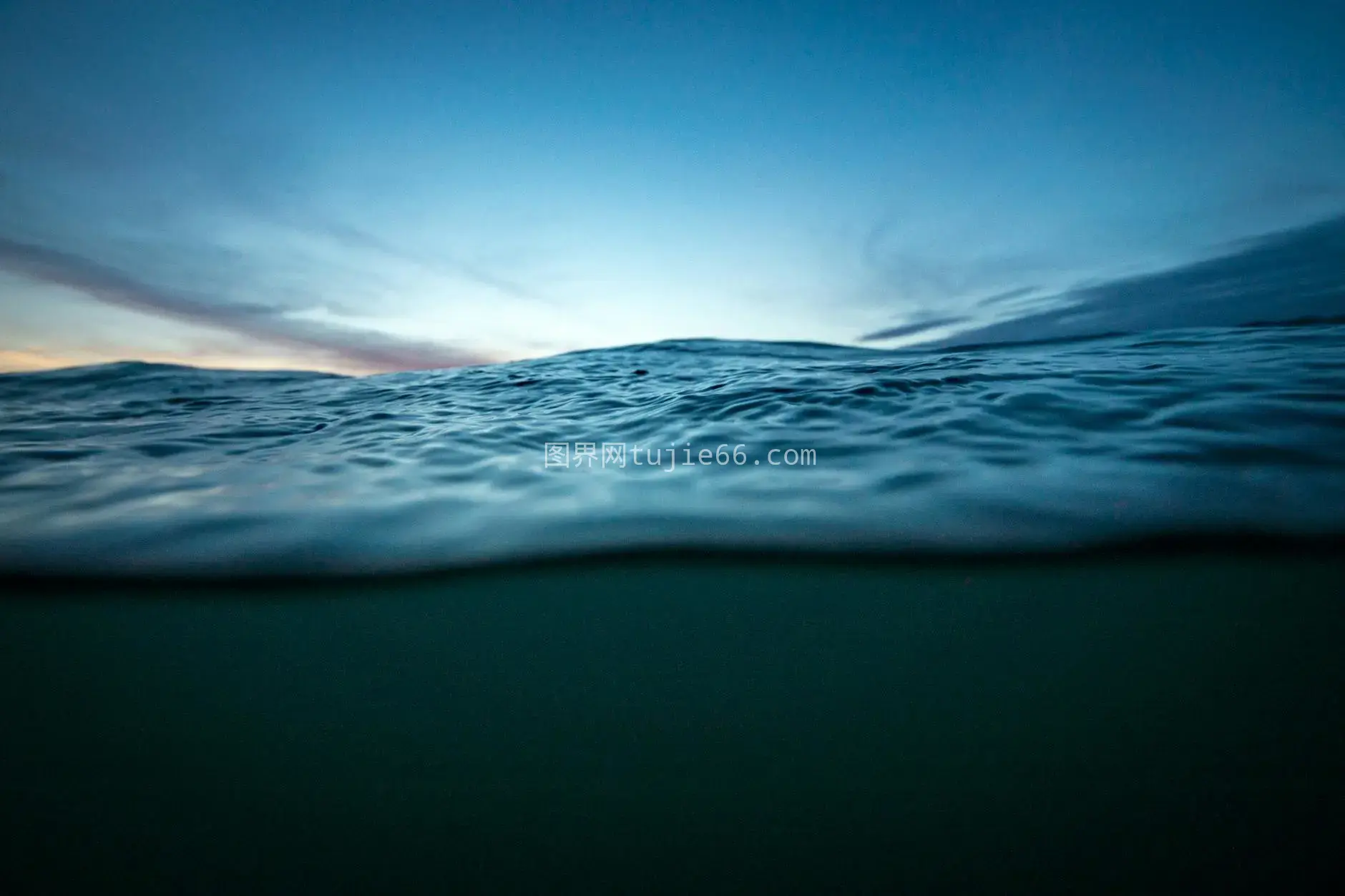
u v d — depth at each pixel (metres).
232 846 0.85
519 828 0.88
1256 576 1.68
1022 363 5.41
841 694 1.21
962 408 3.69
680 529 2.20
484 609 1.66
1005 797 0.91
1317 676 1.20
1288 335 6.56
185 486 2.82
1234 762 0.96
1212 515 2.09
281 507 2.50
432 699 1.23
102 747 1.08
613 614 1.61
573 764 1.02
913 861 0.80
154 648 1.45
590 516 2.34
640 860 0.81
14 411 6.48
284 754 1.06
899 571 1.82
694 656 1.38
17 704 1.21
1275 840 0.81
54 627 1.55
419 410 5.40
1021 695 1.18
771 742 1.06
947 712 1.13
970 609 1.58
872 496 2.45
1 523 2.32
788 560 1.93
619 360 9.41
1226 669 1.24
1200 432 2.96
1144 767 0.96
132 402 7.34
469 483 2.82
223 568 1.92
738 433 3.57
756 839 0.85
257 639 1.49
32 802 0.94
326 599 1.72
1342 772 0.93
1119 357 5.51
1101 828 0.84
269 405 6.34
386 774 1.00
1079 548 1.92
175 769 1.02
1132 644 1.36
